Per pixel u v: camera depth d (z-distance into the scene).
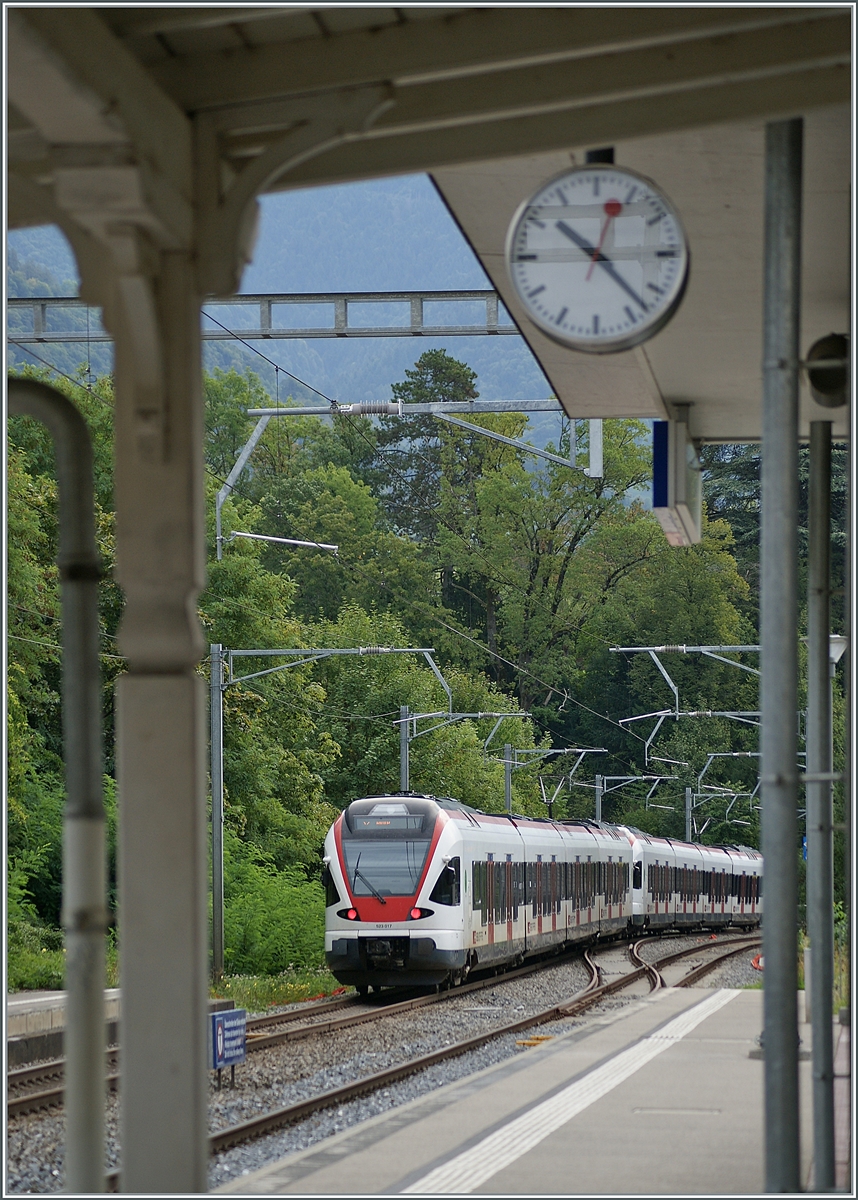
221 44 9.04
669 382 18.28
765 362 9.84
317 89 9.05
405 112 9.30
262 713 66.88
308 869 65.81
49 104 7.69
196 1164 8.96
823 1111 11.76
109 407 66.06
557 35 8.75
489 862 43.19
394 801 40.16
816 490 14.07
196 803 9.19
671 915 75.69
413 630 118.25
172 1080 9.00
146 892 9.11
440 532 125.88
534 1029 30.89
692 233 13.78
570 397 19.03
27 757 51.66
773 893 9.56
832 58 8.89
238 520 68.88
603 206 10.62
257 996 38.81
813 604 14.19
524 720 101.81
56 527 57.78
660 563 125.00
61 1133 18.34
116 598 59.66
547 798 100.38
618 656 126.31
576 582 124.88
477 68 8.88
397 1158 14.42
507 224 14.20
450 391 137.50
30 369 66.06
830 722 13.84
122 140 8.12
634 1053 23.08
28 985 38.53
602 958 58.78
